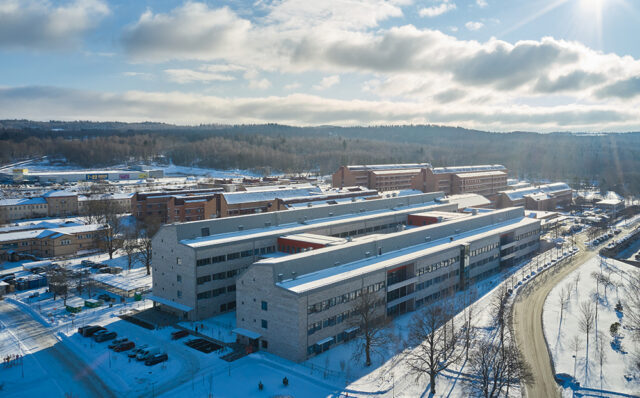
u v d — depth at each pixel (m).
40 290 125.31
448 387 73.06
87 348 87.00
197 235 109.62
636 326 98.62
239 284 90.50
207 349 85.75
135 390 71.44
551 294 121.19
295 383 73.44
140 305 112.25
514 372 71.12
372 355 84.19
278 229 124.31
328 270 95.50
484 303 112.88
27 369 78.56
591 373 78.69
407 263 104.56
